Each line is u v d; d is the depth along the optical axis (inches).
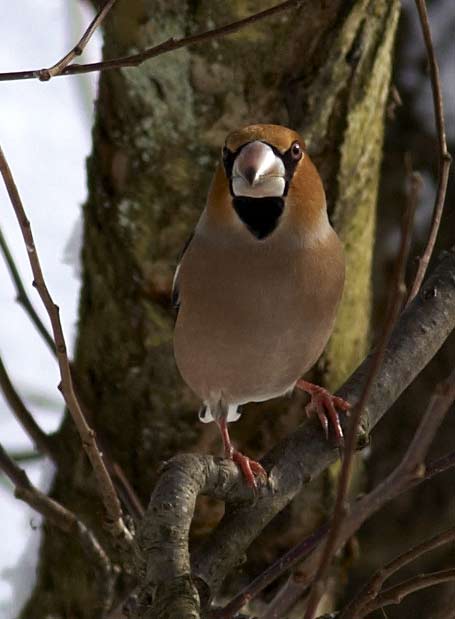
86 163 353.4
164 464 222.7
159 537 206.2
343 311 345.7
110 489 247.4
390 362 256.8
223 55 317.7
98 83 342.0
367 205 342.3
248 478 234.2
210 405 329.4
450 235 409.4
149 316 342.6
